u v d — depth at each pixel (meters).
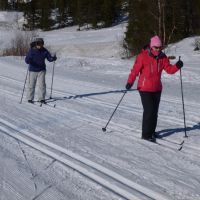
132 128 7.65
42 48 10.32
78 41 45.75
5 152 6.11
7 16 82.06
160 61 6.68
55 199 4.46
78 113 9.07
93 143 6.61
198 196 4.56
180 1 31.69
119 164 5.58
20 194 4.60
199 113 9.23
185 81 14.89
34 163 5.61
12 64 21.25
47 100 10.87
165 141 6.69
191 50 25.11
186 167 5.50
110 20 61.47
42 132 7.28
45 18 68.00
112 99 11.09
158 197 4.52
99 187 4.78
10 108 9.59
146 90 6.72
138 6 30.94
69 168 5.41
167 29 30.89
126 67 19.28
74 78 15.77
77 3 65.12
